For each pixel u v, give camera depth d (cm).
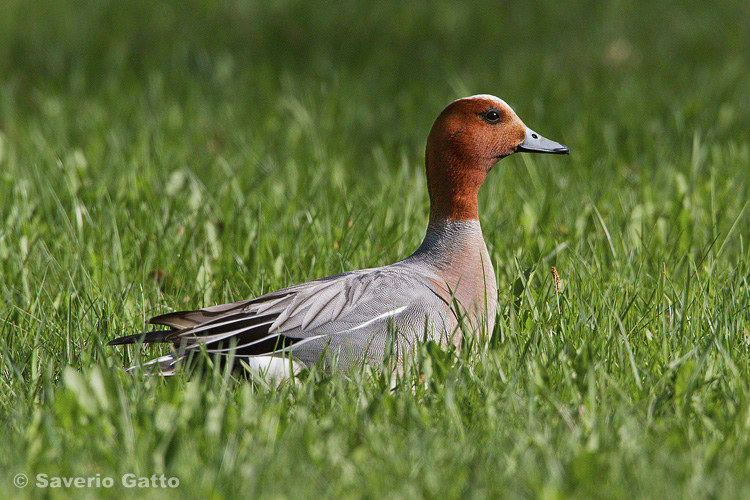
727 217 1136
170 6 2605
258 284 988
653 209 1184
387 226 1136
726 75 1861
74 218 1095
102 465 595
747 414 647
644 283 950
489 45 2386
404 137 1652
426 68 2202
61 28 2428
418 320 789
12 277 973
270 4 2611
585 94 1845
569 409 671
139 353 733
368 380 734
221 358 753
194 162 1439
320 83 1975
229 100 1902
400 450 611
